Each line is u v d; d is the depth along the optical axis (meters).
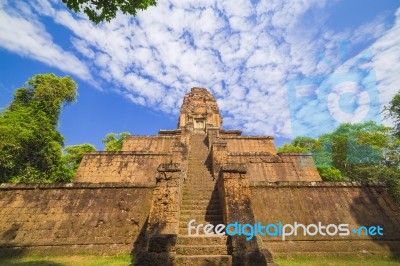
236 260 5.18
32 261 7.18
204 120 24.02
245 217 6.14
